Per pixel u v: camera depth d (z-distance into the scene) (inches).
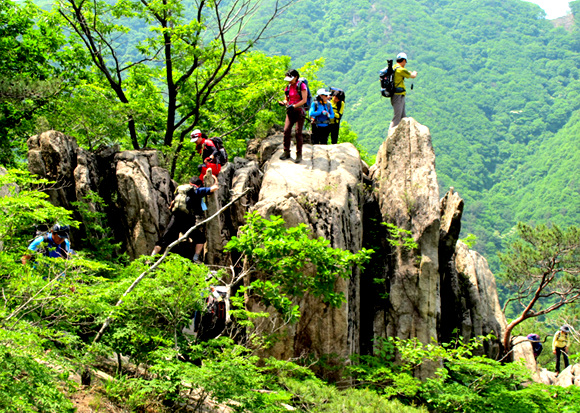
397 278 439.5
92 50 698.8
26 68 736.3
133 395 234.4
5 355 173.9
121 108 551.5
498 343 506.9
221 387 223.5
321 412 283.0
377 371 365.1
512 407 333.7
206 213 400.8
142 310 253.9
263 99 810.2
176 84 713.0
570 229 778.8
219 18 664.4
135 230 406.3
